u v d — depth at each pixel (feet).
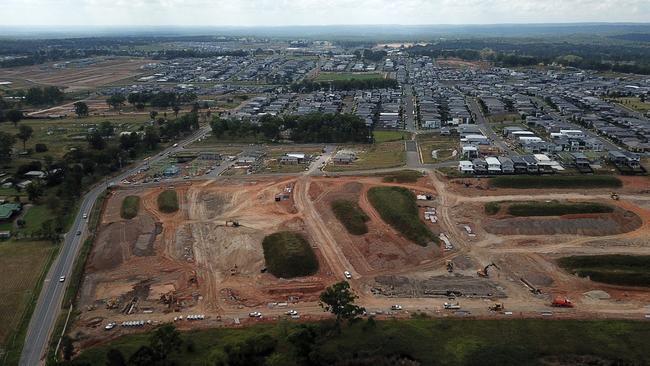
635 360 226.99
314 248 344.28
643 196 421.18
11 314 270.87
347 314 245.65
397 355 233.96
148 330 256.32
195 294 291.58
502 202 408.87
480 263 323.37
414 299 283.18
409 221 371.76
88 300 285.84
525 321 257.96
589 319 259.19
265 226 378.94
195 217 400.67
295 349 231.09
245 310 275.39
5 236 361.30
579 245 343.87
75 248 348.18
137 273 315.37
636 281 291.38
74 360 220.02
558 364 227.40
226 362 221.05
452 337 245.24
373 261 326.03
